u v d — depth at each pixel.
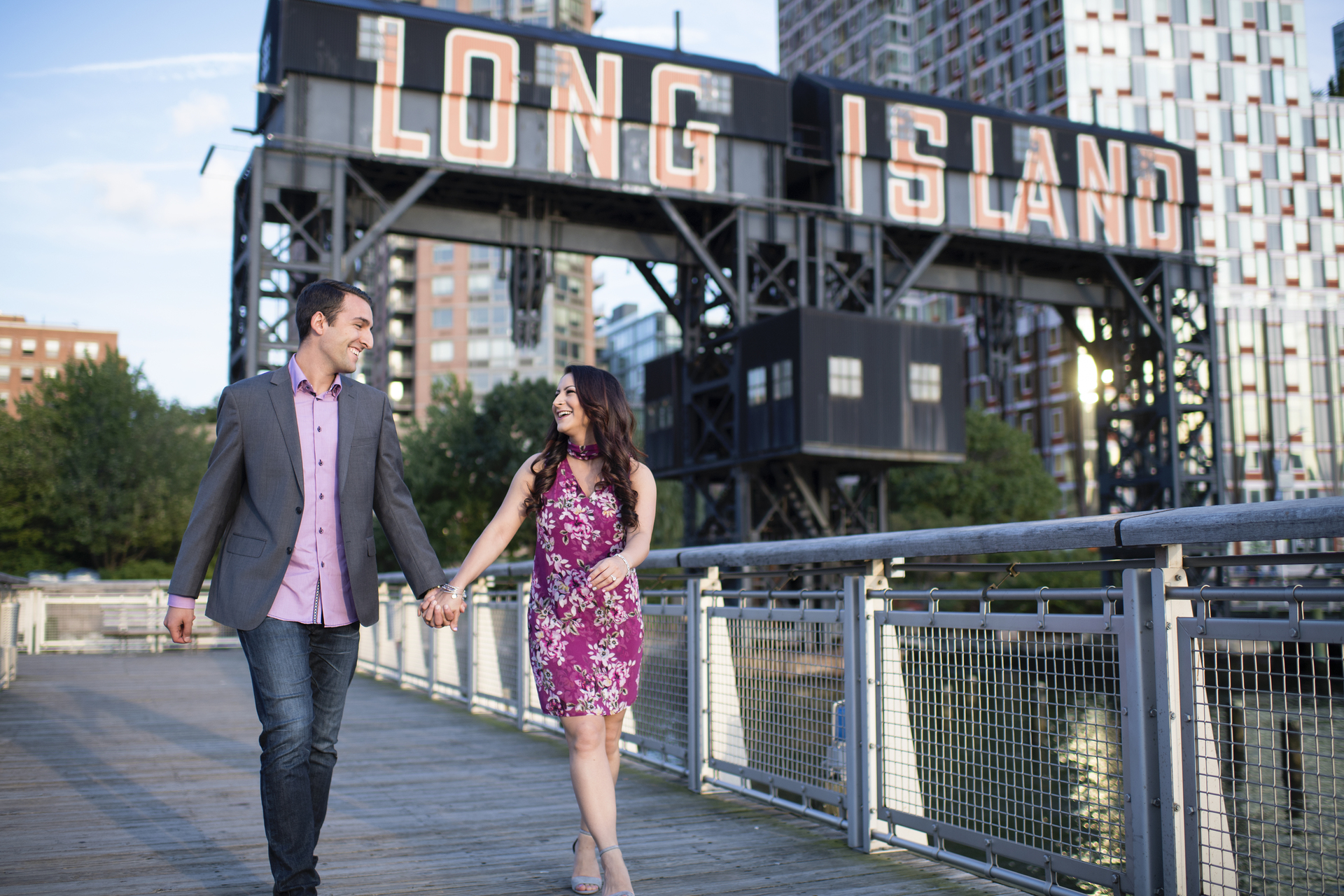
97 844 3.92
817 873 3.48
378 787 5.22
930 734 3.43
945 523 46.22
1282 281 69.25
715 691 4.85
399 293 75.50
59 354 94.50
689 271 28.22
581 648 2.99
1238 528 2.27
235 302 22.42
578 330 77.56
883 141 27.38
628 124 24.80
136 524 46.06
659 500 49.28
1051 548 2.84
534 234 25.70
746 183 25.84
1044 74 71.00
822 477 26.84
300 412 3.00
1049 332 65.69
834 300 28.17
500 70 23.53
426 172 23.12
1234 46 71.44
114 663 13.84
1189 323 32.25
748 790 4.62
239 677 11.72
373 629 12.79
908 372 25.83
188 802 4.74
